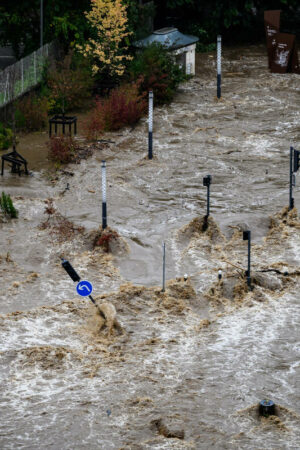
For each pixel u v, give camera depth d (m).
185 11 134.62
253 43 134.50
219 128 95.06
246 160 85.12
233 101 105.06
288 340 50.84
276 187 77.75
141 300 56.47
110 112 93.94
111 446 39.09
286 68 116.75
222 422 41.19
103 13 103.25
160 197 75.56
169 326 53.41
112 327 52.19
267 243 65.75
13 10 109.88
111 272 61.09
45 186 77.69
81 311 54.94
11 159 79.69
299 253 63.81
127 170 82.06
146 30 114.19
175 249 65.12
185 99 106.19
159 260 63.22
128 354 49.41
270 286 58.53
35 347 49.69
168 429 40.25
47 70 104.00
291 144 89.81
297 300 56.72
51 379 46.41
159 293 57.09
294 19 145.12
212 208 72.81
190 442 39.41
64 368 47.75
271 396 43.94
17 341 50.88
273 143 90.19
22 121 93.00
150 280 60.00
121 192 76.19
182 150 88.12
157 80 103.50
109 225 69.00
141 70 103.62
